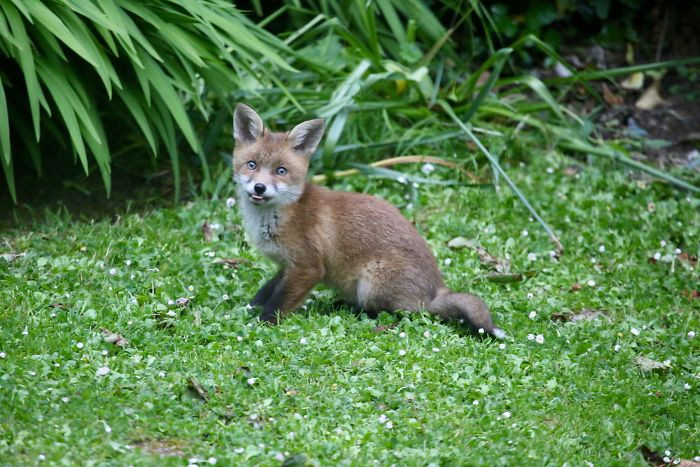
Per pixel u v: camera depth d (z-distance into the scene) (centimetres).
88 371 804
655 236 1269
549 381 881
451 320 990
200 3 1206
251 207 1002
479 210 1309
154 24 1159
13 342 842
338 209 1020
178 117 1184
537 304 1059
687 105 1705
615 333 1006
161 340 889
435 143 1441
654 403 872
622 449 793
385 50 1588
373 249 1007
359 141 1433
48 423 717
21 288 964
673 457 796
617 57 1792
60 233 1154
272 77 1276
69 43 1055
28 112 1260
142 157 1387
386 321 985
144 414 752
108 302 954
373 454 733
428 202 1324
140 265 1072
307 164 1012
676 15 1850
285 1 1498
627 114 1656
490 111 1504
